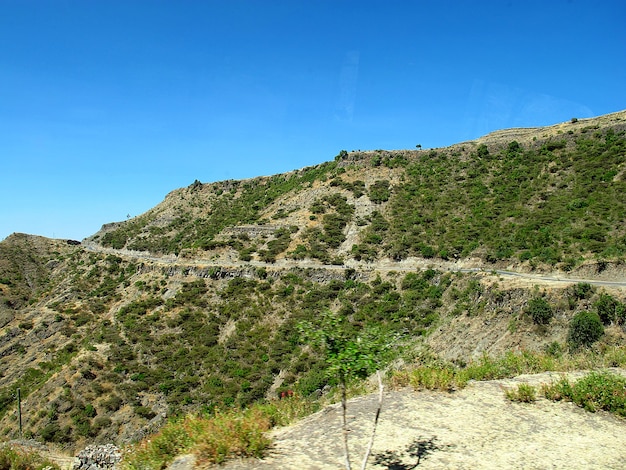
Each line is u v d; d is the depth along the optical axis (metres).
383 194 73.12
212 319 53.84
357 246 61.59
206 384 42.38
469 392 12.42
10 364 60.50
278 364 42.25
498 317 33.50
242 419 10.59
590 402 11.09
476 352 31.38
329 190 80.56
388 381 13.88
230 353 46.34
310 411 12.87
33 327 67.62
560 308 31.09
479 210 60.12
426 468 8.37
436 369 13.77
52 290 92.19
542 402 11.62
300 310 50.34
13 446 15.78
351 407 11.75
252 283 58.31
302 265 60.62
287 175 106.62
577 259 40.84
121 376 45.88
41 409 42.25
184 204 113.62
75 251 111.19
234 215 94.56
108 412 41.38
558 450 9.08
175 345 50.28
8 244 112.06
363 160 86.94
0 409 48.47
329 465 8.63
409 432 9.98
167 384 43.16
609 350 15.98
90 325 65.12
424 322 40.66
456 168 74.00
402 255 56.38
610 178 53.56
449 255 52.66
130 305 61.84
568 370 14.28
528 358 15.43
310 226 70.56
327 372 7.65
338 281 53.50
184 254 75.25
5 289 92.31
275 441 10.03
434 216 63.16
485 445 9.31
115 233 113.25
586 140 64.75
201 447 9.31
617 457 8.78
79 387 44.06
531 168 64.69
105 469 14.80
